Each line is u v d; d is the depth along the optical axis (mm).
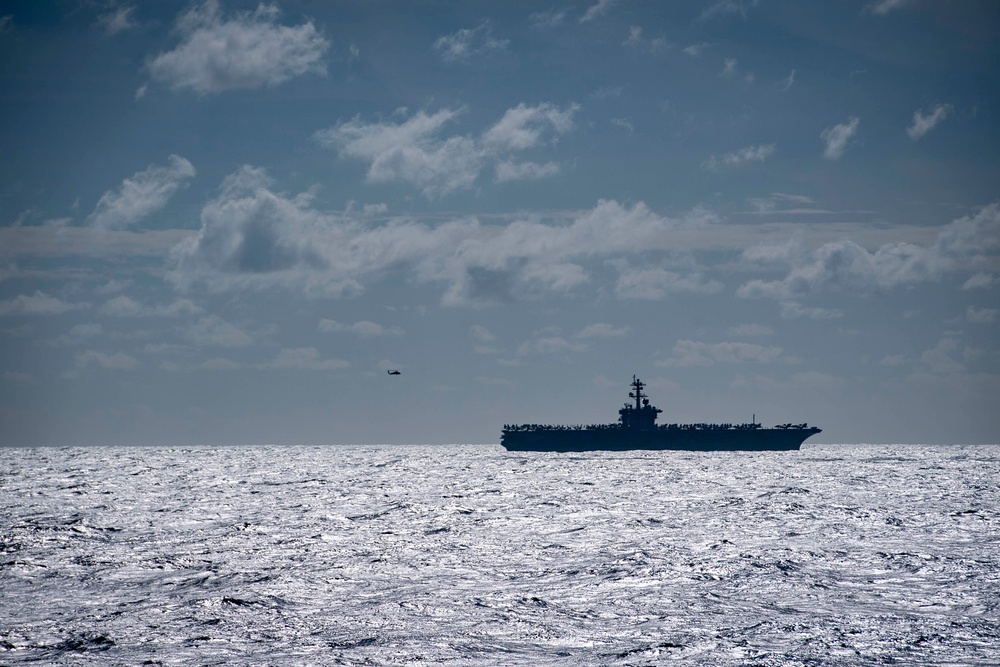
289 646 49375
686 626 52656
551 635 51281
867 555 75250
